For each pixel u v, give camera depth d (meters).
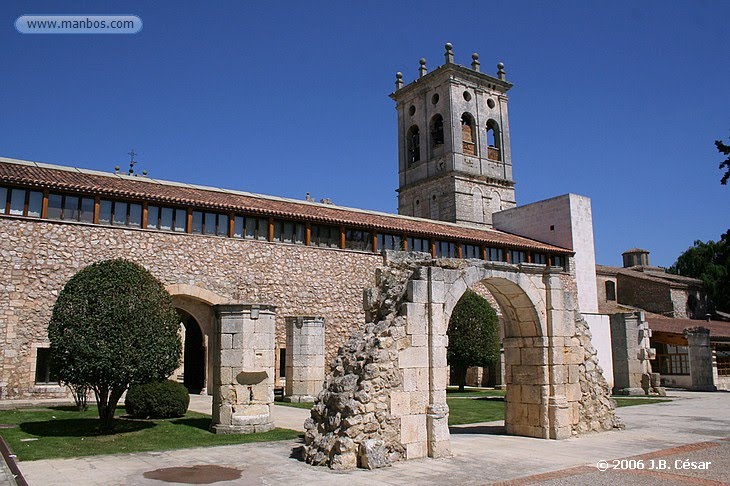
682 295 48.69
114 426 16.31
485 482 10.17
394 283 13.71
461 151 49.72
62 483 9.93
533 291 15.13
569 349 15.50
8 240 21.64
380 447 11.49
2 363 20.95
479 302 31.45
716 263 54.75
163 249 24.84
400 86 57.19
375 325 13.08
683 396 28.95
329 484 10.00
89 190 23.28
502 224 46.72
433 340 12.86
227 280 26.27
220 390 15.66
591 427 15.80
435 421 12.45
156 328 15.16
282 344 27.42
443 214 49.31
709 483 10.17
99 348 14.30
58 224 22.69
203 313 27.17
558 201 42.12
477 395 28.61
